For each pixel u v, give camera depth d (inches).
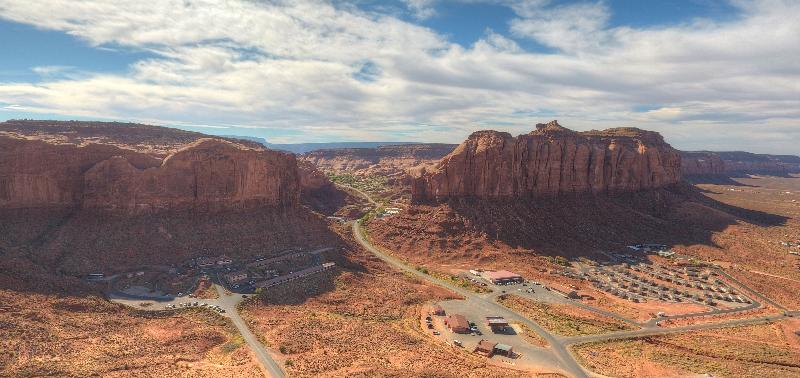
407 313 5083.7
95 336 3727.9
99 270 4995.1
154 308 4446.4
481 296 5674.2
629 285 6235.2
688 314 5275.6
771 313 5374.0
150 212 5856.3
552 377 3609.7
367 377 3225.9
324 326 4357.8
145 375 3117.6
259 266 5762.8
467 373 3516.2
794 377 3622.0
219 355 3629.4
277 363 3474.4
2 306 3816.4
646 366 3838.6
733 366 3858.3
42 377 2947.8
